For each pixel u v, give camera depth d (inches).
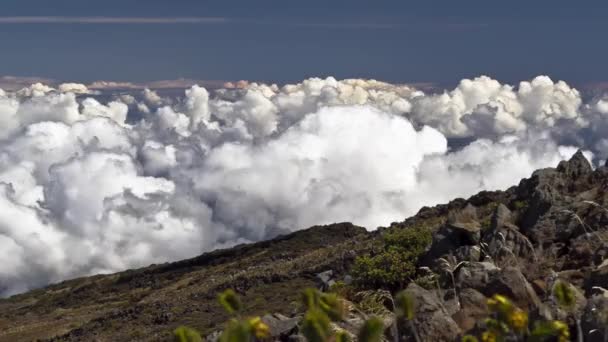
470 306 530.6
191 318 2284.7
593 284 546.0
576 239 692.1
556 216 735.1
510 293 538.6
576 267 651.5
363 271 787.4
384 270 768.3
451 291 583.8
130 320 2871.6
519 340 288.2
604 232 697.0
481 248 726.5
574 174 997.2
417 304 511.2
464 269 587.8
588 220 723.4
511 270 549.6
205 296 2738.7
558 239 725.3
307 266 2581.2
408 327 502.3
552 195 765.9
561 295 287.3
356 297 745.0
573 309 349.4
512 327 275.4
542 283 592.1
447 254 738.2
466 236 768.9
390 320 597.0
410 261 785.6
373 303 648.4
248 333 245.0
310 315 258.1
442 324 497.7
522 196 984.9
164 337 1985.7
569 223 727.1
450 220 800.3
